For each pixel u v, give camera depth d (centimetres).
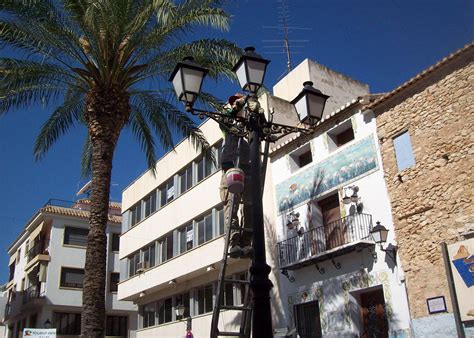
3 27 1386
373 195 1620
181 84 844
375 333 1562
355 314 1608
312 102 918
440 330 1329
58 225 3941
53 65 1530
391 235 1529
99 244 1365
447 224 1377
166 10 1402
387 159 1602
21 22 1427
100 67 1473
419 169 1491
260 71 849
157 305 2850
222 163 1204
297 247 1862
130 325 3972
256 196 755
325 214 1845
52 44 1458
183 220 2606
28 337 2370
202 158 2572
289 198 1977
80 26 1436
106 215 1409
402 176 1538
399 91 1589
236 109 874
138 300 3038
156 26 1494
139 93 1698
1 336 4806
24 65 1502
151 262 2880
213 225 2361
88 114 1487
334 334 1645
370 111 1702
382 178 1605
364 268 1592
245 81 844
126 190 3369
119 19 1398
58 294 3756
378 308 1573
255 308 682
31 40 1440
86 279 1331
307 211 1873
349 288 1628
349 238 1662
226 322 2169
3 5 1390
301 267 1823
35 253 4100
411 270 1446
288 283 1883
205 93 1700
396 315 1462
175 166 2798
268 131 852
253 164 787
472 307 1259
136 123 1866
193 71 850
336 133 1875
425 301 1386
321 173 1852
